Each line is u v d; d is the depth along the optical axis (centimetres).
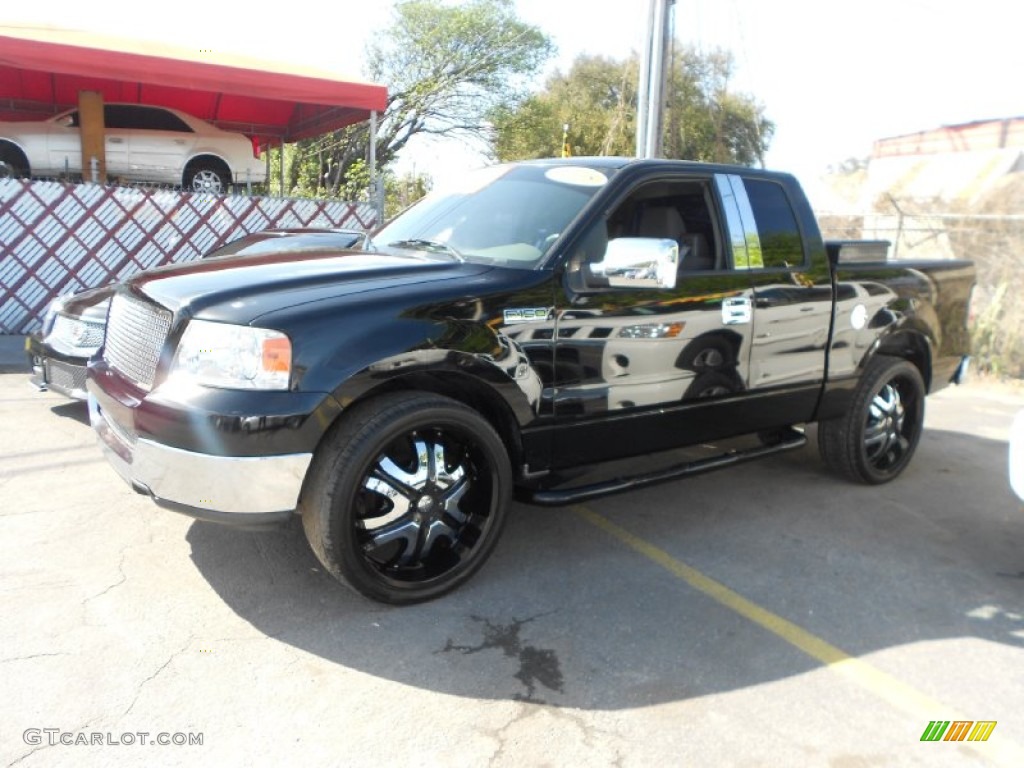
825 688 292
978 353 972
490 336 329
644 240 336
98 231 1009
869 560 406
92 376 361
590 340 359
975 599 368
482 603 343
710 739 262
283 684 279
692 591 363
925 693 292
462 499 349
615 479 393
